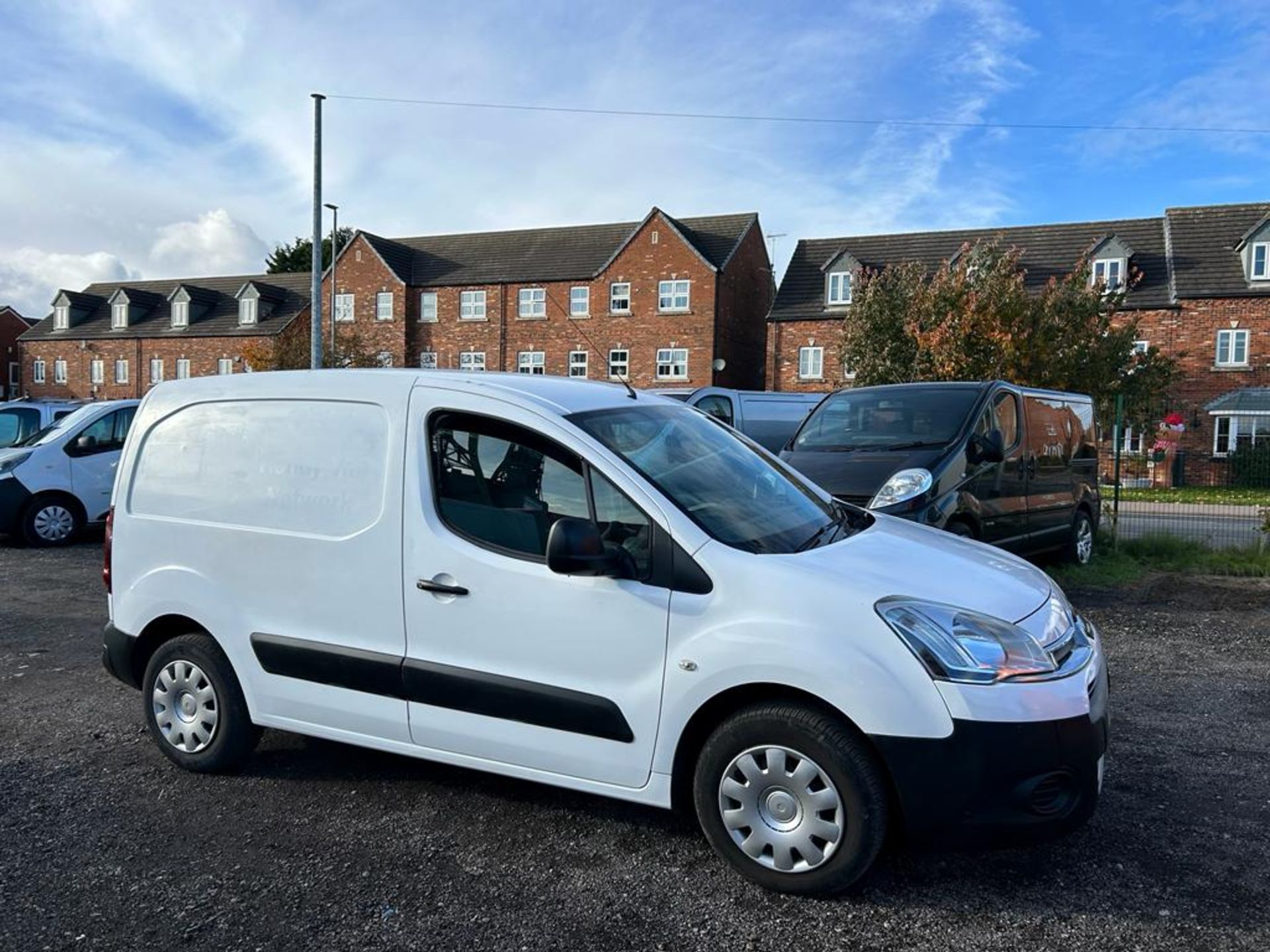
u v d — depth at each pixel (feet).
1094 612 25.18
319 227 67.26
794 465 25.80
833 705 10.02
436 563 12.14
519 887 10.85
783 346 118.32
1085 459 33.24
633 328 125.70
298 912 10.37
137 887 10.93
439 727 12.23
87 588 29.25
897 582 10.85
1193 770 14.08
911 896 10.55
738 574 10.64
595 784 11.38
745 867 10.68
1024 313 53.21
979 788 9.77
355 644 12.81
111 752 15.34
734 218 131.95
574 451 11.75
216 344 158.20
